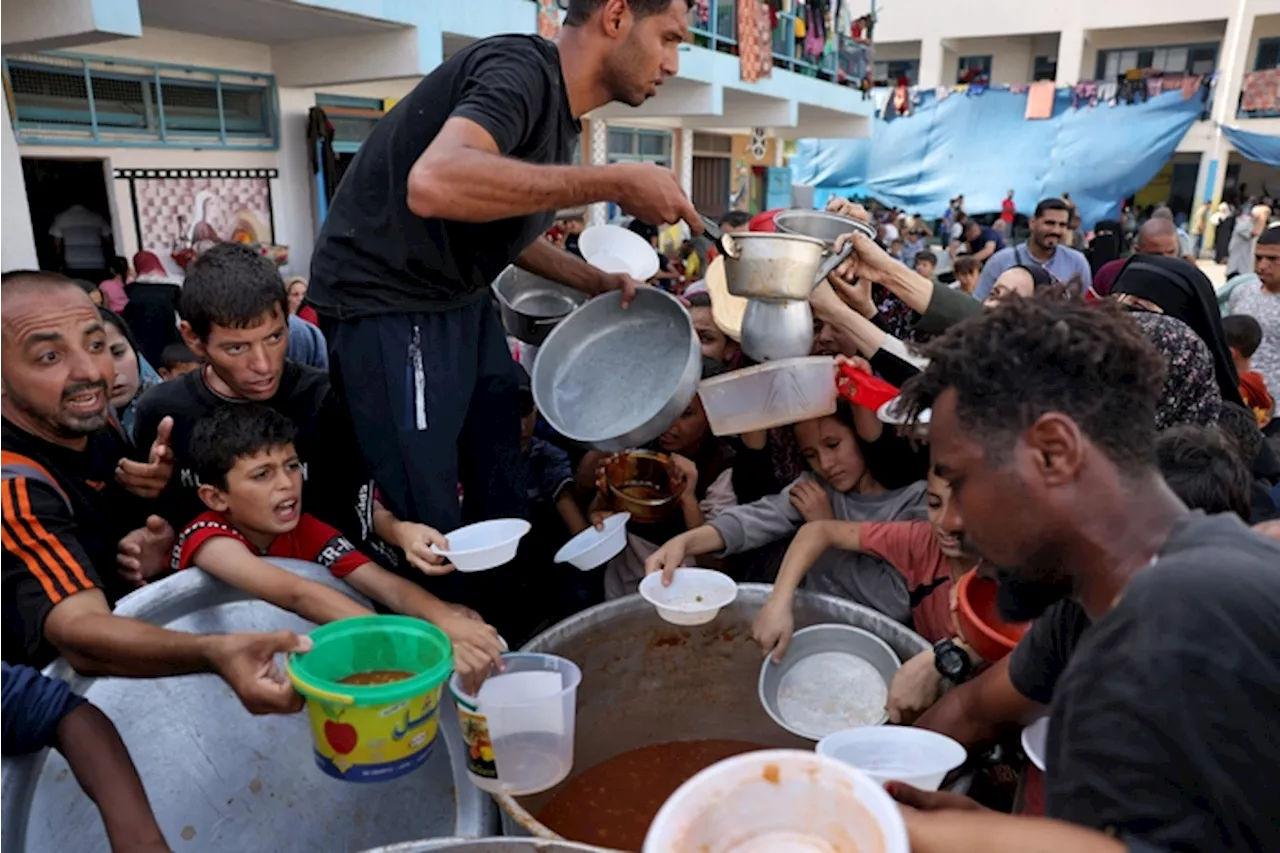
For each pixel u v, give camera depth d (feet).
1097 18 56.39
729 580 6.15
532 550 7.95
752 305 5.74
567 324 5.87
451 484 5.36
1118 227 22.34
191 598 4.77
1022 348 2.70
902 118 52.13
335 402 5.70
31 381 4.88
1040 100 49.06
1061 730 2.52
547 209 4.36
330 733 3.72
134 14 12.36
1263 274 14.33
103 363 5.15
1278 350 14.21
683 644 6.25
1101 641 2.43
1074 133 48.70
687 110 26.37
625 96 5.07
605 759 6.35
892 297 8.53
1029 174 50.06
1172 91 46.52
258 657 3.85
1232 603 2.23
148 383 8.61
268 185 18.78
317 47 17.51
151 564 5.39
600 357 5.90
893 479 6.93
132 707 4.48
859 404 6.01
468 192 4.09
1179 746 2.17
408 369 5.15
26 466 4.81
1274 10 51.42
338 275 5.15
